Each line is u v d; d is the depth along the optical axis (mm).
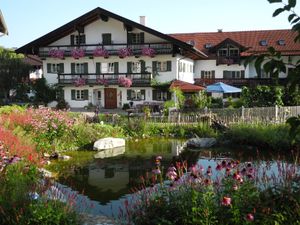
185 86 32500
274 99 30078
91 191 10406
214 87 32125
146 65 37250
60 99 39062
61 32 38281
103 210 8562
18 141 12359
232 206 5465
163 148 18594
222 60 44469
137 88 37344
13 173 8148
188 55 40656
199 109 27125
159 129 23672
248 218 4914
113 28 38250
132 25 35844
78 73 38406
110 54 37406
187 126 23484
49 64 39875
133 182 11414
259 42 46219
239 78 43500
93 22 38531
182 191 6176
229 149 17688
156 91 36812
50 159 15312
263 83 42188
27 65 44531
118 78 36656
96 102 38750
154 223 5980
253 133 18219
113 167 13844
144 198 6898
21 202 6301
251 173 6406
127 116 25703
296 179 6133
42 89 39062
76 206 8039
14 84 42562
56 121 18016
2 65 42469
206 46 47375
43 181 8953
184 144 19844
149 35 37281
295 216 5309
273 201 5566
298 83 2654
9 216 5926
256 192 5762
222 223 5348
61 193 7750
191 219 5555
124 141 19719
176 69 36656
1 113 20219
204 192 5883
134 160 15312
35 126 16828
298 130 2832
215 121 22781
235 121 23047
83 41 39062
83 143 18672
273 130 18078
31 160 10875
